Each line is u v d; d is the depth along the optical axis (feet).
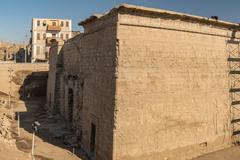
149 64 47.62
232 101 63.36
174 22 50.72
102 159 47.62
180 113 52.21
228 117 62.34
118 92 44.50
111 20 46.73
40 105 110.73
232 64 63.10
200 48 55.62
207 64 57.11
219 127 60.18
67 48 84.38
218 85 59.72
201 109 56.08
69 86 76.59
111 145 44.62
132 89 45.83
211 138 58.44
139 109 46.60
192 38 54.03
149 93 47.70
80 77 64.08
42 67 146.00
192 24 53.72
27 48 234.58
